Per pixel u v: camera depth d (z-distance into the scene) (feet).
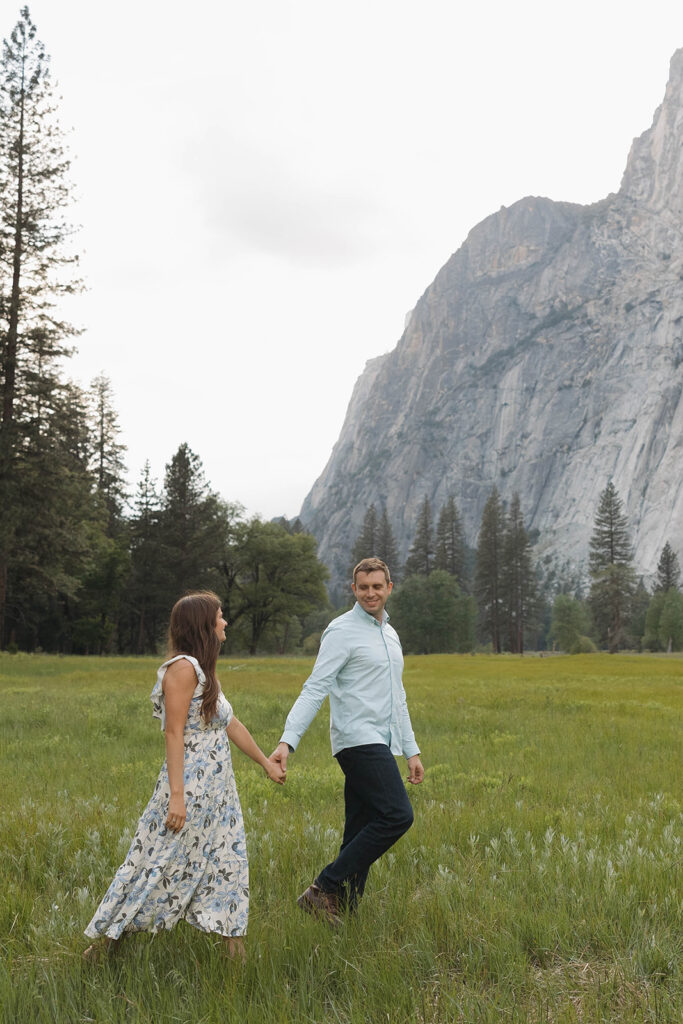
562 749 38.65
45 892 15.80
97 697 65.10
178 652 13.50
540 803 24.95
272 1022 10.22
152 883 12.57
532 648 567.59
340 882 14.44
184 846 12.83
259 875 16.70
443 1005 10.83
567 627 444.96
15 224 127.75
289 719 14.57
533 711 58.90
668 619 411.13
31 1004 10.82
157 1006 10.74
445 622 377.09
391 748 15.10
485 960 12.40
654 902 14.66
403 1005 10.80
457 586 387.55
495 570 402.52
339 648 14.97
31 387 123.65
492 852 18.21
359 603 15.44
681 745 40.63
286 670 119.75
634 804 24.62
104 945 12.64
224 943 12.82
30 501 122.93
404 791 14.67
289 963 12.34
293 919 13.84
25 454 124.16
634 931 13.43
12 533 120.67
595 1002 10.94
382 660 15.10
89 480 131.95
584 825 21.08
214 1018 10.39
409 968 11.97
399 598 385.29
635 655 273.54
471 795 26.45
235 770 30.35
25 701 62.03
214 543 246.68
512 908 14.20
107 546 233.96
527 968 12.23
